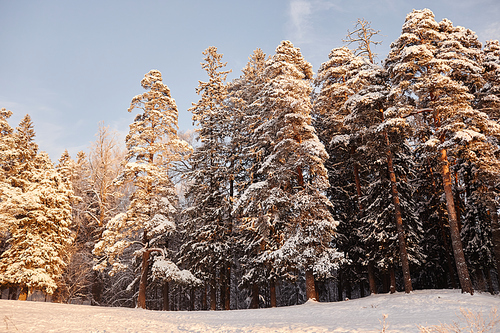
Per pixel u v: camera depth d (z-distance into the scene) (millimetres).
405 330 9602
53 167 35438
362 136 24312
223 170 30891
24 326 9750
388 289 28797
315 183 23500
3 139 31859
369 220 24734
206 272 29516
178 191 43000
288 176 23703
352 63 26109
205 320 15312
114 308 22312
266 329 11281
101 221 33656
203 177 30344
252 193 23562
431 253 28875
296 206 21859
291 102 23062
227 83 37094
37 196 28531
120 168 36344
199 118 32781
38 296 39906
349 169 29859
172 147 29500
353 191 30781
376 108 24453
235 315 17922
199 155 31797
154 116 29391
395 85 22359
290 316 16516
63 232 29844
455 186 26312
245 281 27047
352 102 24141
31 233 27781
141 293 26484
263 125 25391
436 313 14219
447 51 20688
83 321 12594
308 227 21516
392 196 24391
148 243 28328
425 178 30234
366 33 27828
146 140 29547
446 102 19469
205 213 30062
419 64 20844
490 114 22359
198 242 29312
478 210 24453
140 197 27672
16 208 27734
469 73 20297
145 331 10844
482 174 20281
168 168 29875
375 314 15461
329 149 30500
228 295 31391
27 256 26766
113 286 38250
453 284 26078
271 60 26578
